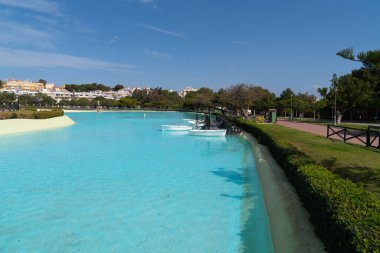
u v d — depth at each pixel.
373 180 10.10
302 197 8.51
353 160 13.40
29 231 8.52
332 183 7.13
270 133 21.02
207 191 12.25
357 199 5.85
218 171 15.90
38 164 17.75
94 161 18.69
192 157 20.11
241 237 8.09
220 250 7.39
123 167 16.95
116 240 7.94
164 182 13.67
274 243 7.54
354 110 51.09
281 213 8.48
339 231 4.96
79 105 128.38
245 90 58.19
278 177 11.82
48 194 11.95
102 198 11.42
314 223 6.94
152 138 30.81
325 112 58.06
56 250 7.42
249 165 17.41
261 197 11.41
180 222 9.12
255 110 72.06
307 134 24.80
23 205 10.68
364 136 23.81
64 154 21.16
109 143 27.02
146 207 10.41
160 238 8.05
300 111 61.81
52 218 9.46
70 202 10.96
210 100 88.00
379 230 4.45
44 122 42.06
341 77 40.72
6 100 84.12
